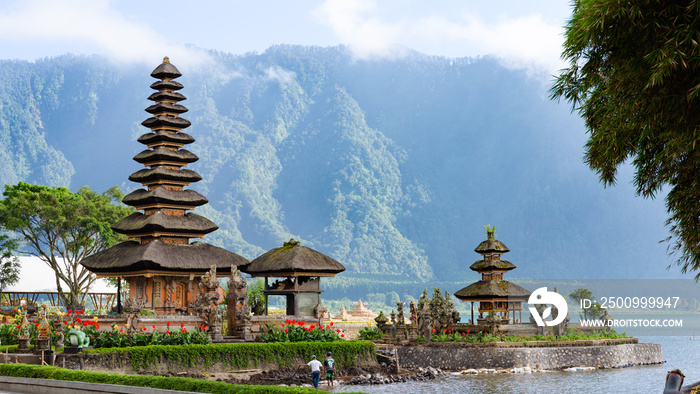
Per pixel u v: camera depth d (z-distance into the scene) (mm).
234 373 39688
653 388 39625
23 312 48219
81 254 77875
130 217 57375
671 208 18781
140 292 53469
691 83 15688
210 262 54562
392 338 54312
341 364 45000
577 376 46844
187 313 50875
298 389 22750
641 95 16266
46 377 27875
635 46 16172
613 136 17469
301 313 54219
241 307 44938
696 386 16562
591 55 17312
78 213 75000
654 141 17750
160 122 58750
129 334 38531
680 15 15312
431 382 43312
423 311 54062
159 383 24875
